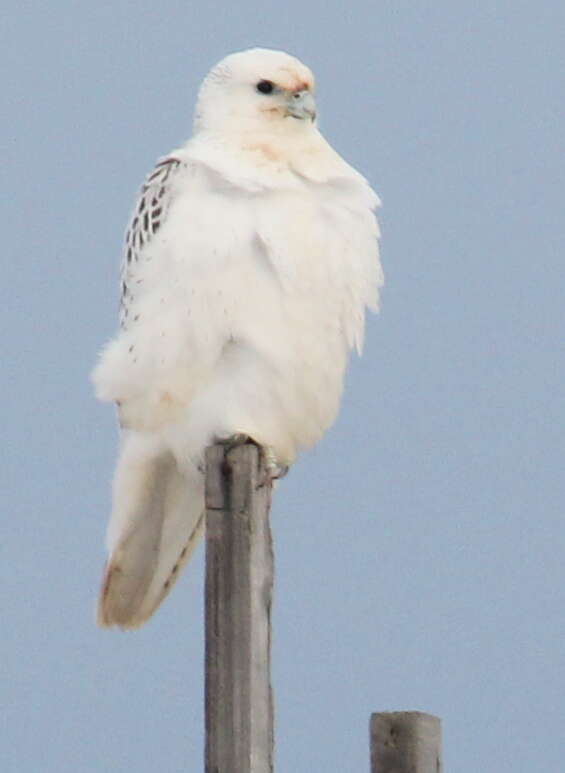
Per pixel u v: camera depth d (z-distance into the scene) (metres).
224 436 12.21
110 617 13.04
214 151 12.28
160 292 11.98
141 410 12.33
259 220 11.93
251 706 9.42
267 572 9.66
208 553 9.65
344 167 12.40
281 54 12.71
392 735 9.56
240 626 9.53
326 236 12.11
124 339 12.18
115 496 12.74
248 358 12.05
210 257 11.84
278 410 12.27
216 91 12.69
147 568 12.91
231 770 9.38
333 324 12.27
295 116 12.45
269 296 11.95
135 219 12.36
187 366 12.06
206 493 9.71
